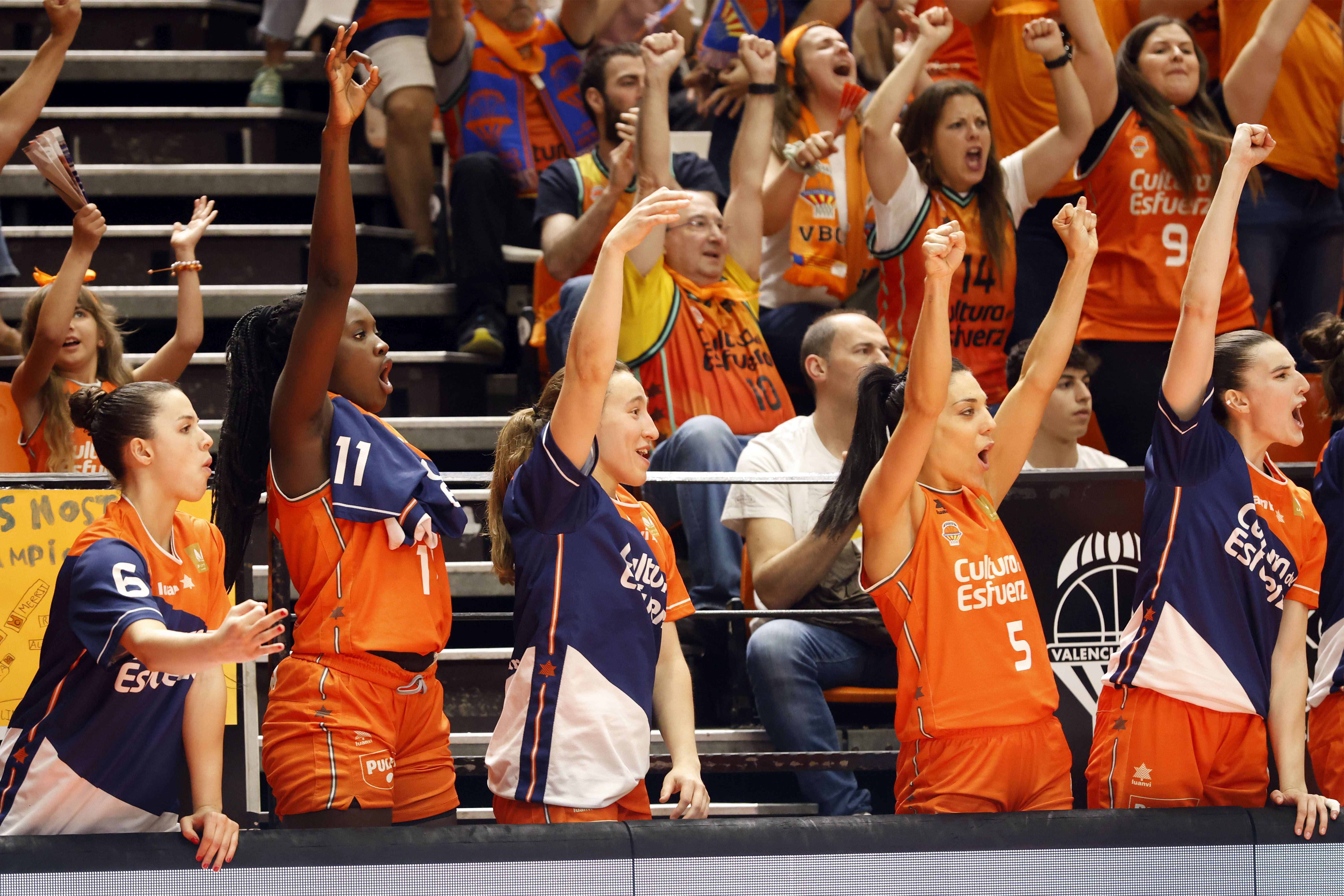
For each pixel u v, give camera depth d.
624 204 13.74
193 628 7.54
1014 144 14.77
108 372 11.87
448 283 15.84
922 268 13.12
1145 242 13.25
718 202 14.66
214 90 17.56
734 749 10.33
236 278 15.21
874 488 8.02
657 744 10.11
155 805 7.47
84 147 16.38
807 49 14.33
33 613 8.70
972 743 7.96
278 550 9.30
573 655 7.75
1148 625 8.34
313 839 7.02
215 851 6.95
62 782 7.21
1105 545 9.84
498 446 8.82
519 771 7.71
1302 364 14.03
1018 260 14.16
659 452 11.90
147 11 17.94
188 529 7.80
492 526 8.75
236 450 8.16
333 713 7.37
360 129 17.06
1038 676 8.22
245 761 9.17
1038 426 8.98
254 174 15.92
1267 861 7.73
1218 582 8.28
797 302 14.33
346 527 7.58
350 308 8.12
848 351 11.14
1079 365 11.91
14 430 11.35
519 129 15.58
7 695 8.59
